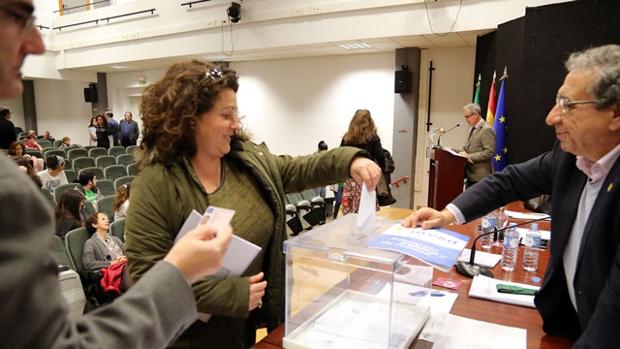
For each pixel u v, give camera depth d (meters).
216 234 0.68
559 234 1.07
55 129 12.12
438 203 4.01
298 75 7.42
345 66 6.96
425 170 6.43
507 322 1.13
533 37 3.68
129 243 1.02
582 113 0.91
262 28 6.27
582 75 0.91
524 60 3.76
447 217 1.22
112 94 10.35
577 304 0.98
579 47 3.49
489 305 1.24
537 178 1.24
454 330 1.06
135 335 0.51
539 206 2.50
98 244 2.96
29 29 0.47
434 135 5.74
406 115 6.29
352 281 0.99
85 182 4.64
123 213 3.61
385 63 6.62
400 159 6.43
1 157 0.45
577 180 1.05
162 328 0.56
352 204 3.43
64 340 0.45
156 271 0.59
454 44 5.84
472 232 2.02
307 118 7.45
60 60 9.21
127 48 7.96
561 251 1.06
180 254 0.62
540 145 3.78
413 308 1.04
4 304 0.40
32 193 0.44
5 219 0.41
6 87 0.46
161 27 7.34
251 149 1.28
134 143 9.29
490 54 4.88
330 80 7.12
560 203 1.09
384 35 5.32
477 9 4.71
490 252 1.76
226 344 1.14
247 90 8.01
